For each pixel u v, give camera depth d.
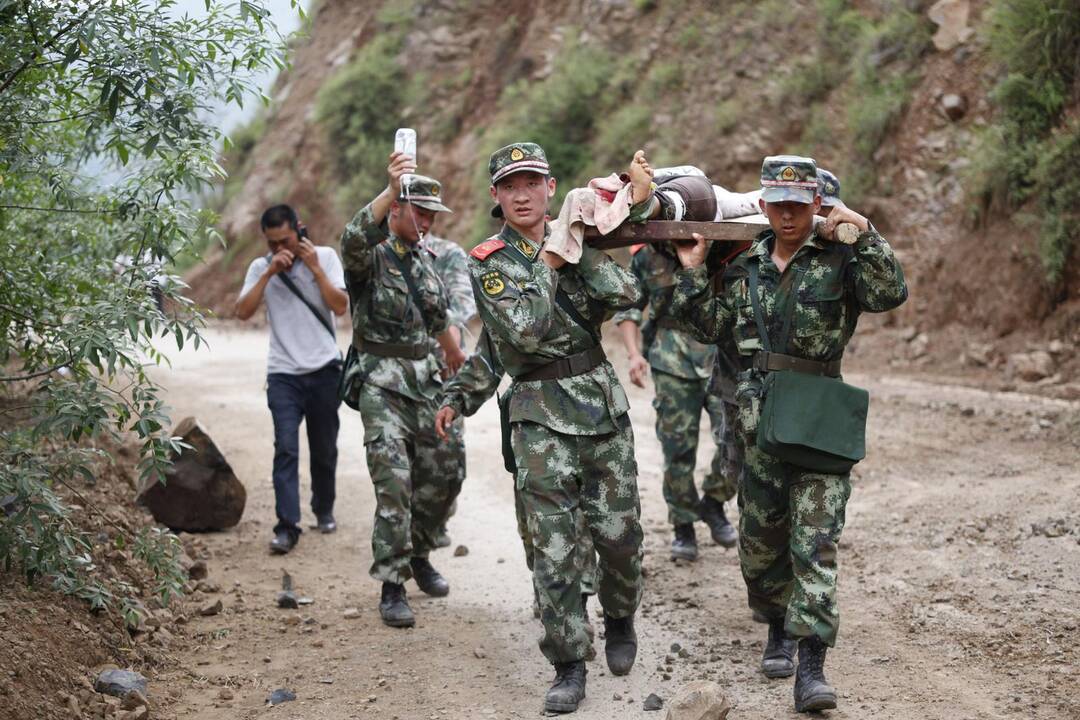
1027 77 12.49
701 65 18.66
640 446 9.76
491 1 26.38
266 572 6.42
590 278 4.42
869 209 14.38
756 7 18.55
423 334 5.73
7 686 3.92
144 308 4.70
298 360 7.05
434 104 25.69
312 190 27.31
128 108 4.66
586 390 4.43
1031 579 5.50
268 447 10.26
